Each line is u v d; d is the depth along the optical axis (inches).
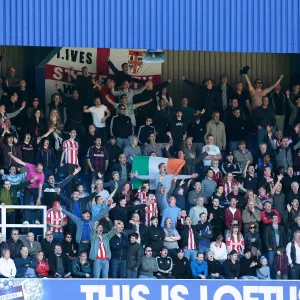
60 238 3818.9
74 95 4318.4
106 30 3617.1
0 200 3841.0
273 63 4771.2
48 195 3895.2
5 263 3607.3
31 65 4480.8
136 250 3774.6
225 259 3863.2
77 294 3590.1
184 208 4035.4
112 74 4576.8
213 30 3673.7
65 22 3597.4
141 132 4303.6
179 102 4680.1
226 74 4724.4
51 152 4082.2
